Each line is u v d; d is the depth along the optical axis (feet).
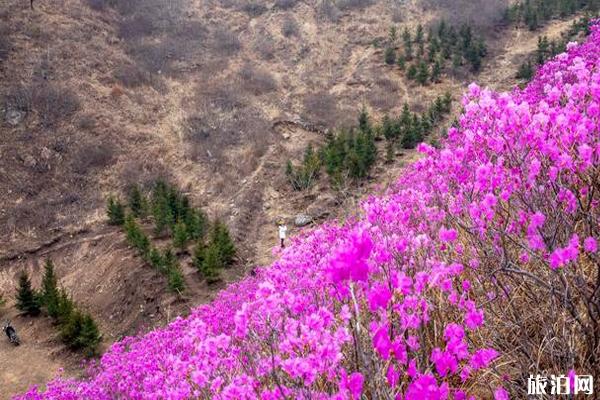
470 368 6.95
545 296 8.50
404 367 7.30
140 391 19.94
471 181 11.22
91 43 142.51
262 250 83.05
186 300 66.18
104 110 120.88
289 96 143.74
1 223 90.99
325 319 8.18
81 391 24.99
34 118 111.24
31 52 127.44
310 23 181.47
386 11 189.06
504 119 10.30
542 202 9.00
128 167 108.06
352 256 6.01
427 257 10.00
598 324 7.01
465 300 8.48
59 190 100.07
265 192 101.50
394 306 7.64
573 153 9.07
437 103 125.59
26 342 64.28
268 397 6.73
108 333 66.44
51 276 70.95
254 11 188.75
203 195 104.06
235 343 11.08
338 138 108.06
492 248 9.29
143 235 77.15
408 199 14.53
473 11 178.29
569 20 167.53
